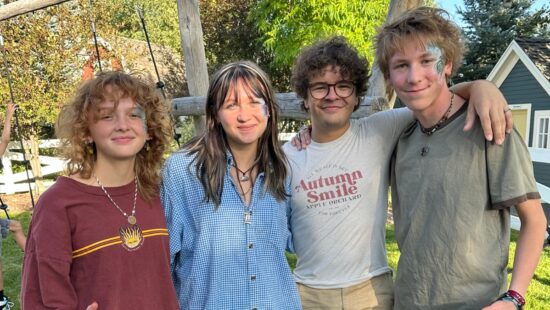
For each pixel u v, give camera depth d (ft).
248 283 5.48
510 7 57.00
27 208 26.25
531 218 4.91
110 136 5.08
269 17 41.70
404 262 5.58
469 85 5.37
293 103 10.03
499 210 5.11
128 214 5.17
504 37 54.80
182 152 5.82
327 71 6.16
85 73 29.12
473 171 5.05
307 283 6.40
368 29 36.68
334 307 6.21
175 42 60.85
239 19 47.75
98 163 5.24
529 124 33.37
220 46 49.21
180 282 5.73
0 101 26.63
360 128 6.48
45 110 27.55
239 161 5.85
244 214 5.61
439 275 5.24
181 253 5.72
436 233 5.23
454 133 5.25
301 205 6.40
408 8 8.24
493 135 4.86
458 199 5.10
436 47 5.21
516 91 34.60
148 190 5.47
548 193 17.43
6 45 26.35
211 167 5.57
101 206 5.04
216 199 5.52
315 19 37.55
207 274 5.51
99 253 4.85
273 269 5.74
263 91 5.66
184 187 5.62
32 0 13.76
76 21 29.01
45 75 28.63
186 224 5.63
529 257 4.86
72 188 4.99
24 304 4.60
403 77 5.32
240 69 5.62
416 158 5.51
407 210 5.55
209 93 5.69
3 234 11.79
